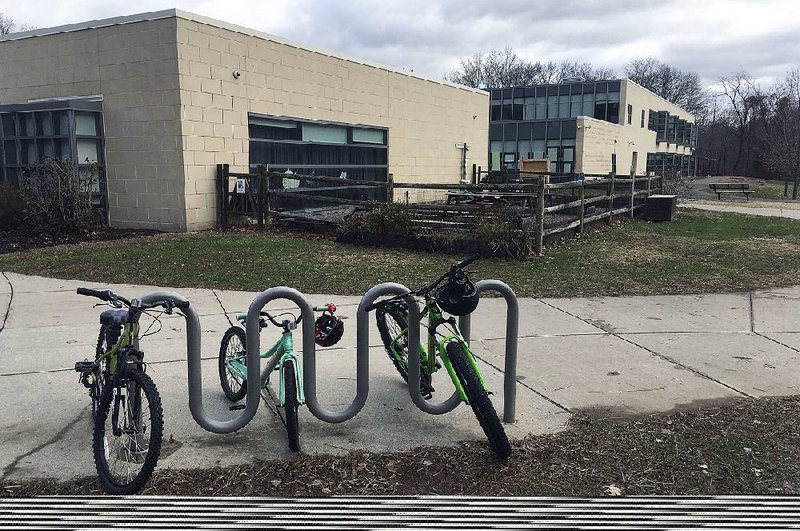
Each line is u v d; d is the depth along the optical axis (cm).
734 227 1620
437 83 2141
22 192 1246
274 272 887
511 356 411
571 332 634
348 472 353
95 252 1005
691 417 427
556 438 395
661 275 927
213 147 1323
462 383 376
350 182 1212
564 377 505
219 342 580
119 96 1295
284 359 383
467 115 2356
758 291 838
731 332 641
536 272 929
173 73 1230
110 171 1328
